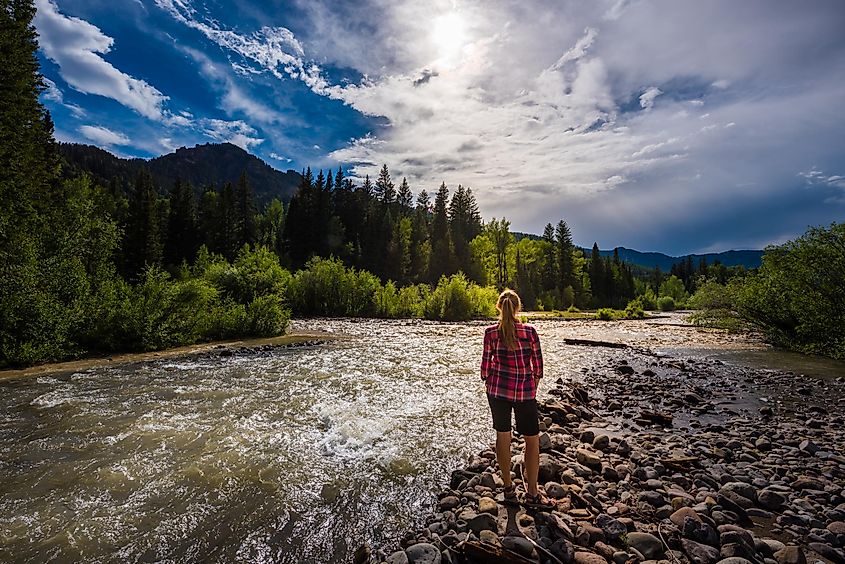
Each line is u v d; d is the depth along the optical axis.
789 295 18.39
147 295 16.03
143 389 9.20
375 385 10.24
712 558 3.60
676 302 101.00
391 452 6.09
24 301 12.05
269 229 91.38
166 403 8.09
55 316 12.73
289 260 67.00
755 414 8.94
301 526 4.09
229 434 6.46
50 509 4.18
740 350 19.28
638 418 8.38
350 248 73.00
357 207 85.12
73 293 14.51
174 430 6.56
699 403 9.74
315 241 71.69
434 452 6.16
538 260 97.50
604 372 13.58
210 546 3.69
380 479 5.21
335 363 13.29
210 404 8.09
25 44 24.48
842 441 7.09
